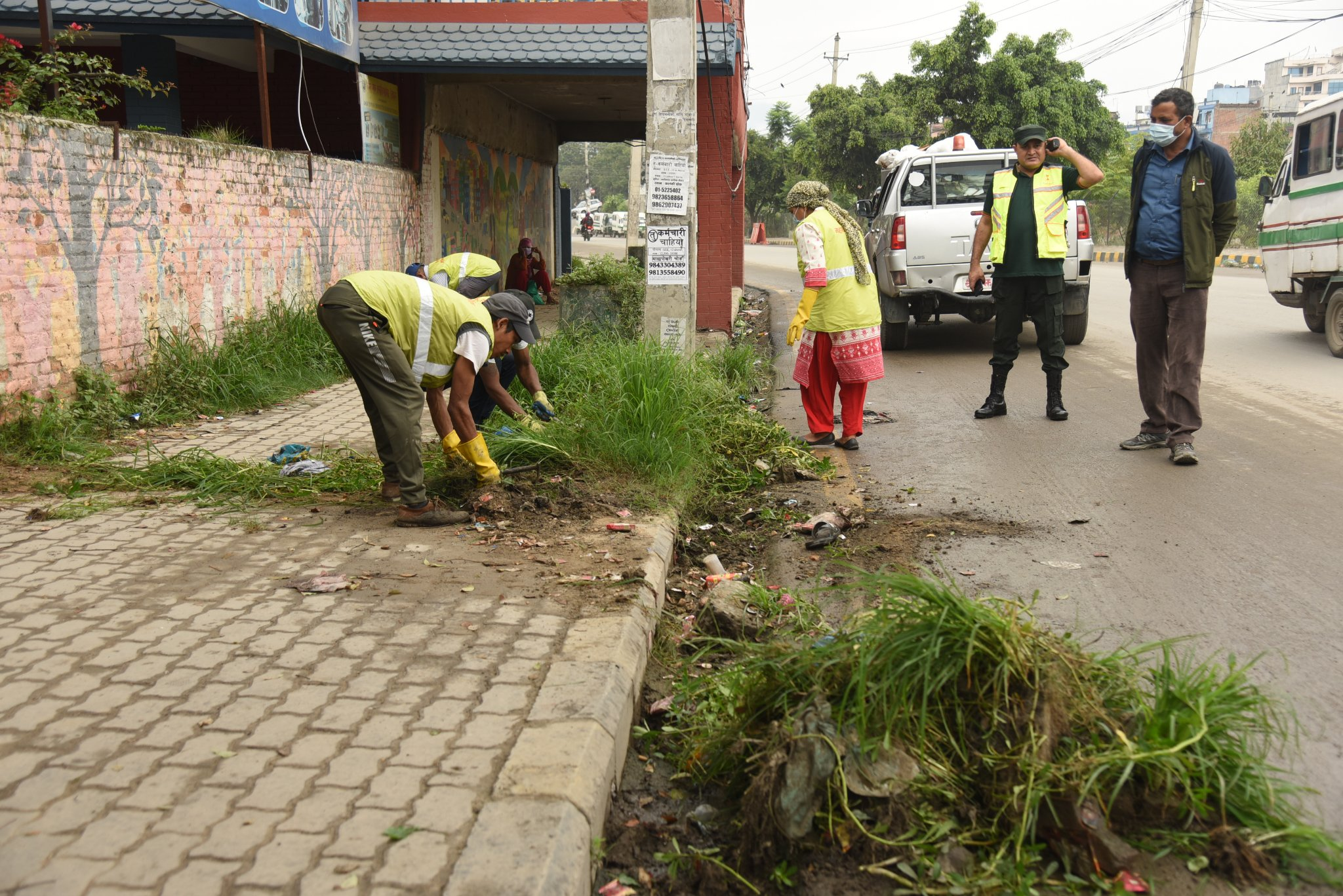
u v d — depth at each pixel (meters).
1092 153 36.09
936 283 11.34
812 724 2.83
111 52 14.04
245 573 4.27
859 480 6.64
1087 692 2.96
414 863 2.36
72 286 7.22
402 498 4.97
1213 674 3.09
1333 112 11.17
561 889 2.35
